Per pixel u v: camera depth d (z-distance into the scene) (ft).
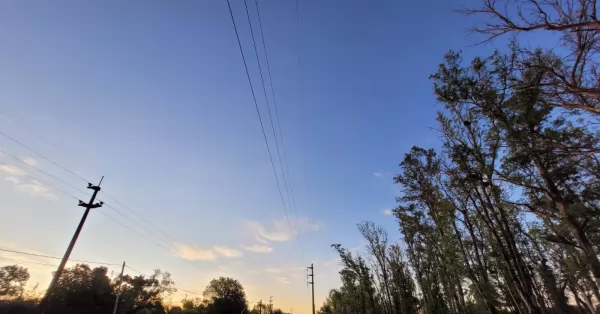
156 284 224.74
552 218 76.02
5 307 114.32
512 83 54.13
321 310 436.35
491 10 39.86
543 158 61.36
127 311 201.16
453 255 92.22
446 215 96.78
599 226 68.28
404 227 127.13
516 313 93.30
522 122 58.49
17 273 197.36
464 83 69.31
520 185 70.38
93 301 175.11
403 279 166.91
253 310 438.81
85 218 85.35
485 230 89.81
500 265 84.38
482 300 93.35
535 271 99.81
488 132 68.90
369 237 179.73
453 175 82.58
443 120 80.64
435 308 138.62
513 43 52.06
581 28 36.78
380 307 209.05
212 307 340.59
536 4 37.99
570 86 40.68
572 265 91.40
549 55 48.08
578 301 108.27
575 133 54.13
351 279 213.87
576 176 71.41
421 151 106.11
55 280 76.38
